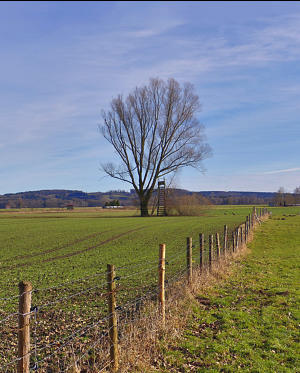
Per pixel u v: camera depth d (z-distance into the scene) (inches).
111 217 2529.5
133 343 268.4
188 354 284.7
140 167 2568.9
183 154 2480.3
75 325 343.9
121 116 2458.2
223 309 398.3
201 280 490.9
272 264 714.2
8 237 1269.7
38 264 740.0
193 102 2450.8
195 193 2787.9
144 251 891.4
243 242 953.5
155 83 2427.4
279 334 328.8
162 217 2438.5
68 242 1123.9
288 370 262.1
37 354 279.6
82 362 260.2
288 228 1526.8
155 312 325.1
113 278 250.4
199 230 1417.3
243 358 280.7
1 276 616.1
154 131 2480.3
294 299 443.5
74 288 505.7
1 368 254.7
